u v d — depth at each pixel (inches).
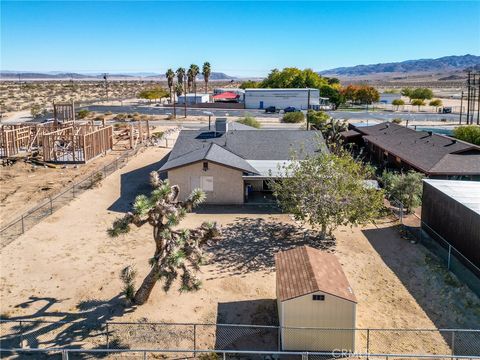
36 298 742.5
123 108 4119.1
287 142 1461.6
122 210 1183.6
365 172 1151.0
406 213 1176.2
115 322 663.1
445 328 676.1
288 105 4089.6
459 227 858.1
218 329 667.4
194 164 1234.6
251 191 1362.0
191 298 754.2
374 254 932.0
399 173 1519.4
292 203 1007.6
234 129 1708.9
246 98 4121.6
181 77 4970.5
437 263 884.6
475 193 919.0
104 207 1204.5
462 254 848.9
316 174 980.6
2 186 1416.1
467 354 614.5
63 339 639.1
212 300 748.6
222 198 1253.1
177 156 1375.5
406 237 1013.8
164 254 677.9
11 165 1679.4
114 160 1765.5
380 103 5132.9
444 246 917.2
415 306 738.8
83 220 1104.8
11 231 1018.7
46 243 958.4
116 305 728.3
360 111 4109.3
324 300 607.8
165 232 663.1
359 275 841.5
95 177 1461.6
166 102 4965.6
